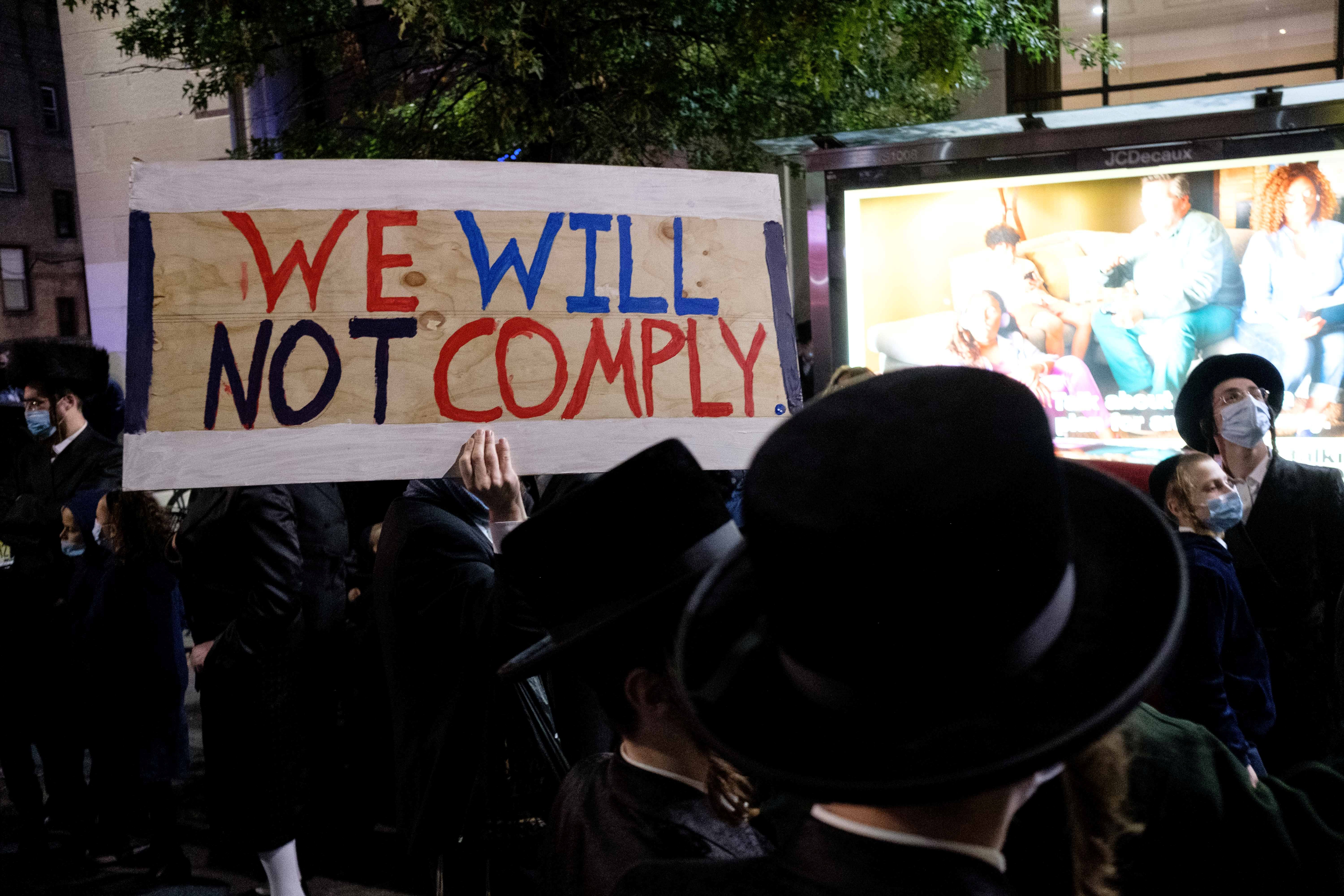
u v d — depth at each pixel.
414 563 2.45
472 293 2.32
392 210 2.31
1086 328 4.41
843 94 6.79
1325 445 4.06
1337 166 3.98
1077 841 1.27
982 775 0.78
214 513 3.34
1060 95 8.96
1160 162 4.21
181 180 2.26
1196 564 2.95
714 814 1.30
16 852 4.50
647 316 2.40
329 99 9.01
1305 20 8.43
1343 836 1.28
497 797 2.38
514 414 2.31
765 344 2.45
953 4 5.91
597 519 1.40
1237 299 4.17
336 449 2.25
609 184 2.41
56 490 4.37
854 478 0.84
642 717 1.36
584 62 6.28
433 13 5.80
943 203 4.55
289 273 2.27
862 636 0.83
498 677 2.16
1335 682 3.42
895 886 0.84
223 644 3.38
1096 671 0.82
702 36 6.41
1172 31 8.73
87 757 5.68
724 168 6.98
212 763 3.43
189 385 2.22
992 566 0.80
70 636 4.24
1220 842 1.26
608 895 1.23
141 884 4.13
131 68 11.95
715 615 1.03
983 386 0.84
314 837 3.69
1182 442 4.29
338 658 3.67
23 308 23.20
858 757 0.84
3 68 22.55
